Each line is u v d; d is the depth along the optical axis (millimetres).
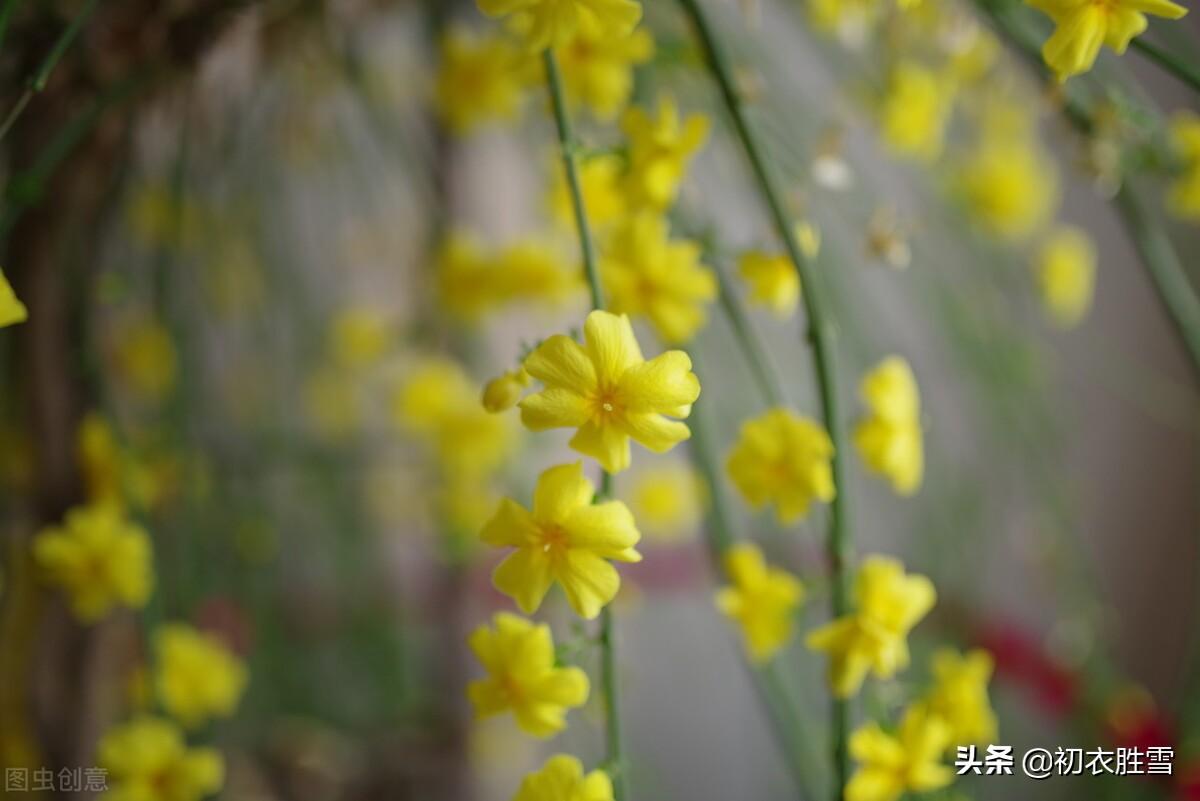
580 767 534
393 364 916
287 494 919
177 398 746
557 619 874
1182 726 833
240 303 822
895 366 605
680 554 1062
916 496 972
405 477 966
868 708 611
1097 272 1223
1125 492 1298
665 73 701
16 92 621
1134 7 530
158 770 646
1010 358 878
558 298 744
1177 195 671
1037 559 952
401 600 938
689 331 584
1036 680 948
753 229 787
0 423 671
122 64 626
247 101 725
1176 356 1229
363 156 850
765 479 580
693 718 1192
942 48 721
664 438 525
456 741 874
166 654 682
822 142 663
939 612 935
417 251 857
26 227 647
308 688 908
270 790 833
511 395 547
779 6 779
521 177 904
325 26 674
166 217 728
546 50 549
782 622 602
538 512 530
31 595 683
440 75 705
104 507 663
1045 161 930
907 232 665
